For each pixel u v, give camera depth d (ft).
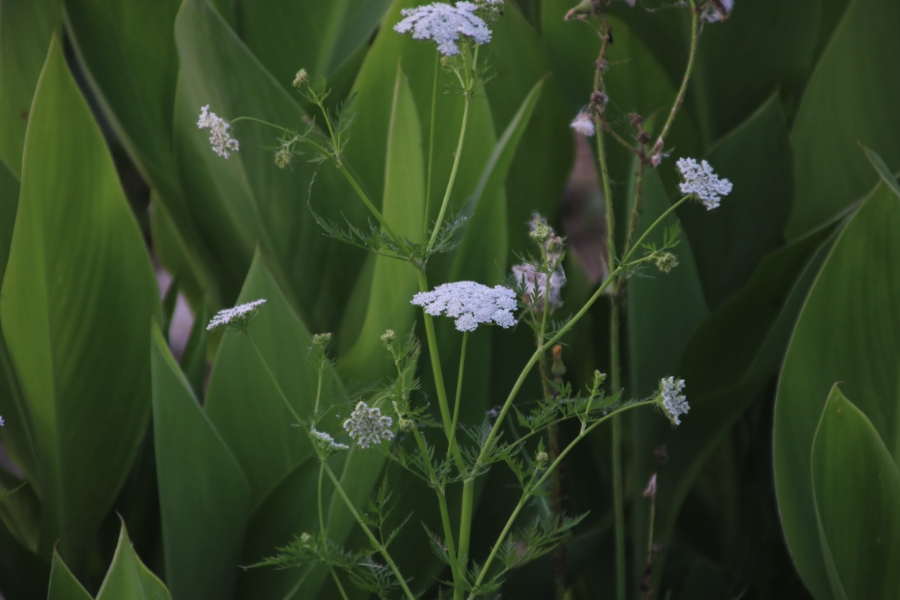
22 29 6.61
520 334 6.20
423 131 6.34
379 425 5.12
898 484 5.60
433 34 5.24
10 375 6.20
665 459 6.14
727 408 6.19
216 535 5.76
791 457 5.87
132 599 5.25
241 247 6.56
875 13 6.57
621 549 5.89
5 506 6.27
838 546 5.71
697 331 6.15
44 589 5.96
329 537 5.72
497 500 6.11
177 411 5.68
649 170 6.12
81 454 5.98
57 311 5.85
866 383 5.87
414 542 5.99
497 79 6.57
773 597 6.54
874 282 5.79
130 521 6.19
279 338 5.94
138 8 6.58
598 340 6.59
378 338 6.03
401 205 6.00
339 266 6.56
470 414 6.04
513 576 6.13
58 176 5.77
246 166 6.39
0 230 6.13
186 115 6.40
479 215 6.00
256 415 5.96
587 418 5.26
